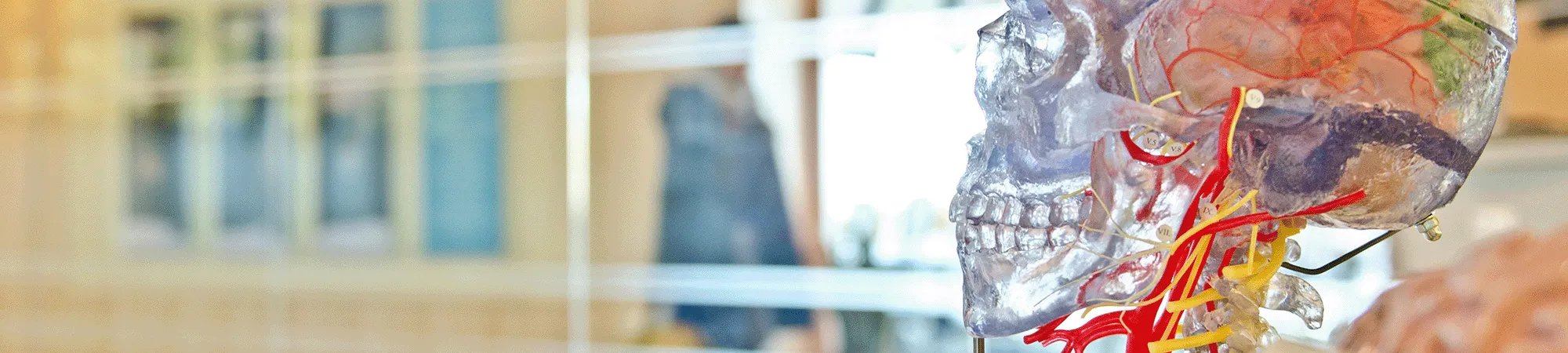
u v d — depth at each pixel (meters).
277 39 3.48
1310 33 0.71
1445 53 0.73
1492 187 1.76
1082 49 0.72
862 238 2.63
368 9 3.32
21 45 3.97
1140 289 0.74
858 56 2.63
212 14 3.62
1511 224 1.73
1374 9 0.72
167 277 3.75
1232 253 0.76
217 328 3.64
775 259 2.74
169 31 3.71
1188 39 0.72
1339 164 0.72
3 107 4.03
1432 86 0.73
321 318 3.44
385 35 3.28
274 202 3.51
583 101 2.99
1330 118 0.72
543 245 3.05
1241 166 0.73
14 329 4.05
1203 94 0.72
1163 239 0.73
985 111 0.77
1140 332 0.76
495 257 3.13
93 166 3.87
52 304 3.99
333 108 3.39
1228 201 0.73
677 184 2.86
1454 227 1.78
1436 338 0.56
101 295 3.89
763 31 2.75
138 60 3.78
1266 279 0.75
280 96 3.48
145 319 3.79
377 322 3.32
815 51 2.69
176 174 3.72
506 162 3.10
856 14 2.63
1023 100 0.74
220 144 3.62
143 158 3.78
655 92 2.89
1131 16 0.72
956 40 2.50
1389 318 0.58
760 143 2.75
